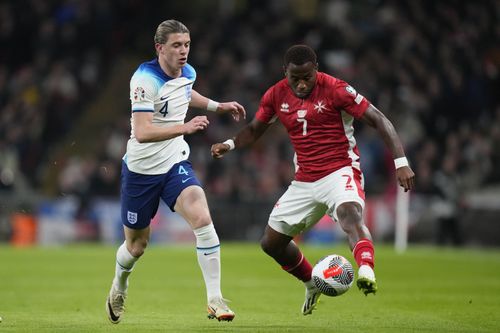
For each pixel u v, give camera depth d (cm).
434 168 7819
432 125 8412
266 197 7756
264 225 7662
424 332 2583
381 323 2814
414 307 3306
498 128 8344
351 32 9188
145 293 3853
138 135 2644
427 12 9488
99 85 9600
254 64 8925
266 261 5603
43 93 9044
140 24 10025
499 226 7381
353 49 9038
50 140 8825
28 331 2600
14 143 8275
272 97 2822
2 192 7844
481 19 9431
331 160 2755
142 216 2772
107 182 7806
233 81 8694
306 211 2805
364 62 8862
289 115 2783
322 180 2752
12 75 9400
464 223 7469
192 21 9750
